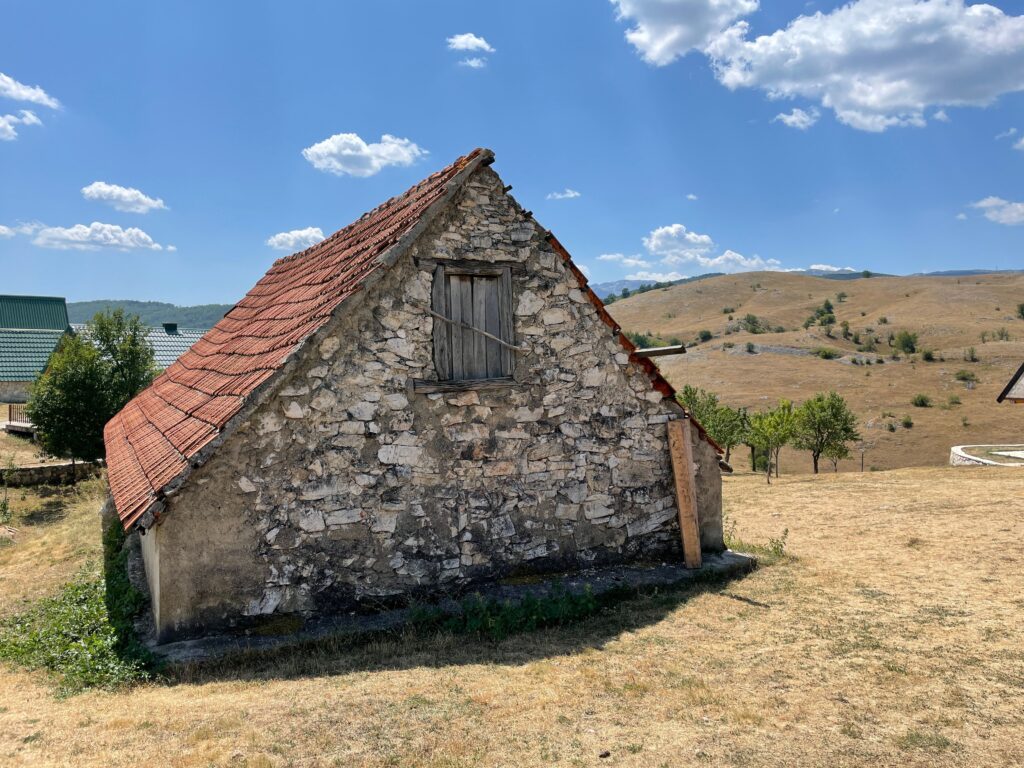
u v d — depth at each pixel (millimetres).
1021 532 11148
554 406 8828
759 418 28344
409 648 6945
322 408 7418
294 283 11648
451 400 8133
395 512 7805
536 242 8758
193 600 6875
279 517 7203
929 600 8047
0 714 5465
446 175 8680
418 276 8008
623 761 4582
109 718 5250
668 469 9664
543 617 7664
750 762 4539
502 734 4996
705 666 6316
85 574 10469
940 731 4906
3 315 49094
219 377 9055
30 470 23406
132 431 10656
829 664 6246
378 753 4691
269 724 5121
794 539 12266
